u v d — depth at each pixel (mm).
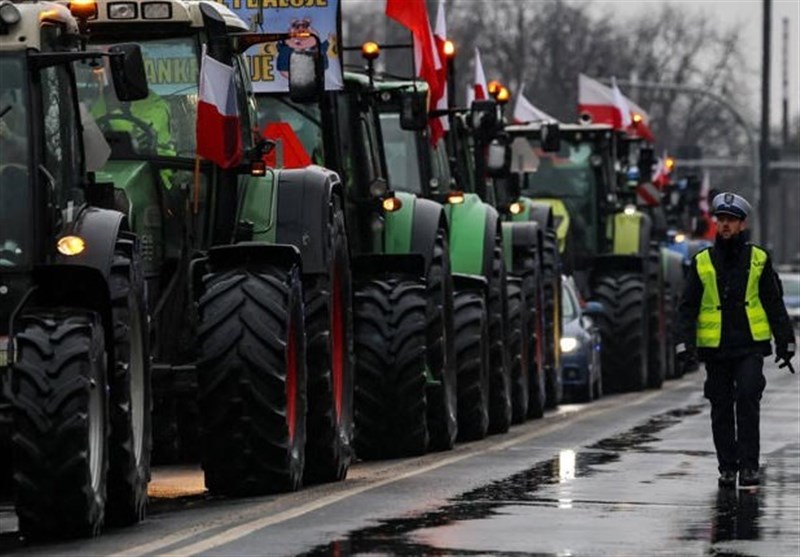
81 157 26844
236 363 28953
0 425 24609
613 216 66000
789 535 24625
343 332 33188
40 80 25766
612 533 24578
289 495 29438
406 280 37500
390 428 36906
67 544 23922
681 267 75062
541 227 54062
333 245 32375
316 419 31547
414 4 44469
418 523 25234
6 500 29375
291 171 31938
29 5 25828
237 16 32844
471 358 42125
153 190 30188
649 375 66562
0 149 25453
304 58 32250
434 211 39156
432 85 44531
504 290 45906
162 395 30109
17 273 25250
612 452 36875
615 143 68688
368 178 38281
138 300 26516
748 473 30516
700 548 23422
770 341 31141
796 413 50281
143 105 30281
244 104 31109
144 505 26438
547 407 53781
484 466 33812
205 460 29234
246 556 22281
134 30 30359
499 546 23188
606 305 63938
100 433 24875
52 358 24125
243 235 31266
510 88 169000
